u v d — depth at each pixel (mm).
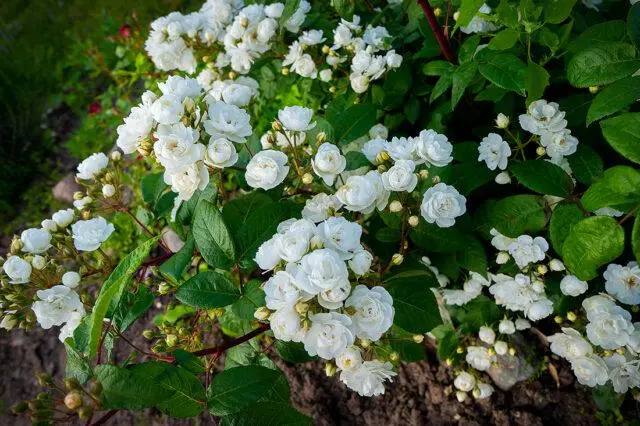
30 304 393
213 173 405
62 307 376
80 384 297
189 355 344
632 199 326
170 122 358
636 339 395
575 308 482
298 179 440
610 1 550
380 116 572
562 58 494
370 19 604
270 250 321
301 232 314
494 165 428
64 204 1019
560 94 514
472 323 538
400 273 368
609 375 423
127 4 1340
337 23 609
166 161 353
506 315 508
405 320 363
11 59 1271
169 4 1309
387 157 391
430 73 483
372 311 314
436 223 417
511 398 584
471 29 484
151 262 449
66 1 1471
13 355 816
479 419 583
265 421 322
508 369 579
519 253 432
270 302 304
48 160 1111
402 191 393
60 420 301
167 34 578
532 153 489
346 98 566
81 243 398
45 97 1215
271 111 739
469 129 554
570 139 424
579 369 431
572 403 565
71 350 303
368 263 323
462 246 413
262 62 588
